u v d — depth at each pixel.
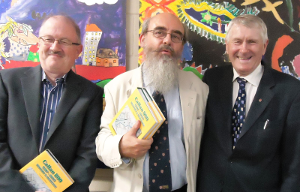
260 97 0.93
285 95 0.91
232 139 0.95
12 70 1.01
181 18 1.28
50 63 0.96
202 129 1.06
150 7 1.28
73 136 0.97
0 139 0.91
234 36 0.96
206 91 1.08
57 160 0.88
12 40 1.31
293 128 0.87
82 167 0.94
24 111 0.94
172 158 0.94
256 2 1.25
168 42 1.00
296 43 1.23
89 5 1.29
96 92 1.09
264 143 0.89
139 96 0.86
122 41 1.29
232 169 0.92
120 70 1.30
